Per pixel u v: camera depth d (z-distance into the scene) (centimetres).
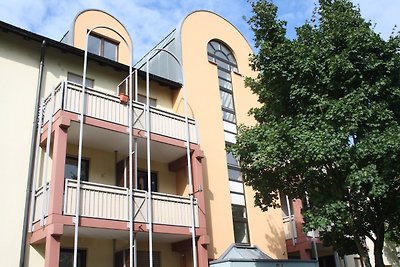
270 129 1095
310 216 1027
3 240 1020
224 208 1485
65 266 1116
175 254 1341
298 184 1152
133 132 1207
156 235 1189
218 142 1584
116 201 1084
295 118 1084
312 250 1711
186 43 1655
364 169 925
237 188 1584
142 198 1141
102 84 1398
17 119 1156
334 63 1018
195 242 1227
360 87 1020
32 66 1243
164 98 1559
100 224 1027
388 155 932
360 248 1069
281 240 1645
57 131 1062
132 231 1066
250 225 1556
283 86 1136
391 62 1036
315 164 1027
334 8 1162
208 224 1405
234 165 1617
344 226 1073
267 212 1645
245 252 1438
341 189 1039
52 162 1058
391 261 2269
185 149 1347
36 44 1273
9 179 1084
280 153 1032
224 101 1706
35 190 1108
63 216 974
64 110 1083
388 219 1109
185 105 1387
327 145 936
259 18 1187
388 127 979
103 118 1160
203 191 1407
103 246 1205
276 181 1171
